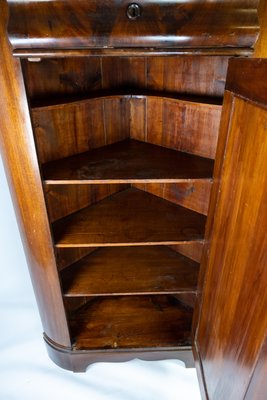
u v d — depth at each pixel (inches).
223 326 34.9
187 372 54.4
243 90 26.4
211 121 40.7
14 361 55.9
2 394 51.2
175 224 45.2
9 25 26.8
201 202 46.9
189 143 44.4
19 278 65.8
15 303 65.7
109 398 50.8
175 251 54.9
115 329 54.3
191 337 52.2
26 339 59.4
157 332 53.8
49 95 40.1
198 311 46.9
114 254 54.4
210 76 39.8
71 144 43.7
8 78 29.8
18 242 61.2
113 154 44.6
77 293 46.7
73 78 41.8
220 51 28.6
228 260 32.4
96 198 50.7
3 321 62.4
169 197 50.9
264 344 24.1
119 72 46.7
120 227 44.6
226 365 34.1
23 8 26.4
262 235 24.1
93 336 53.1
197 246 51.4
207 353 42.8
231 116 29.8
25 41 27.2
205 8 27.2
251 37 28.0
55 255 41.3
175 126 44.9
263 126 23.3
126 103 47.6
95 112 44.5
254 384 26.2
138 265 52.0
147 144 48.3
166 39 28.2
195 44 28.4
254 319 25.9
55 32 27.1
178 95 42.1
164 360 55.0
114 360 52.7
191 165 40.9
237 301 30.1
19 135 32.7
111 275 50.0
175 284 48.3
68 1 26.3
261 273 24.4
